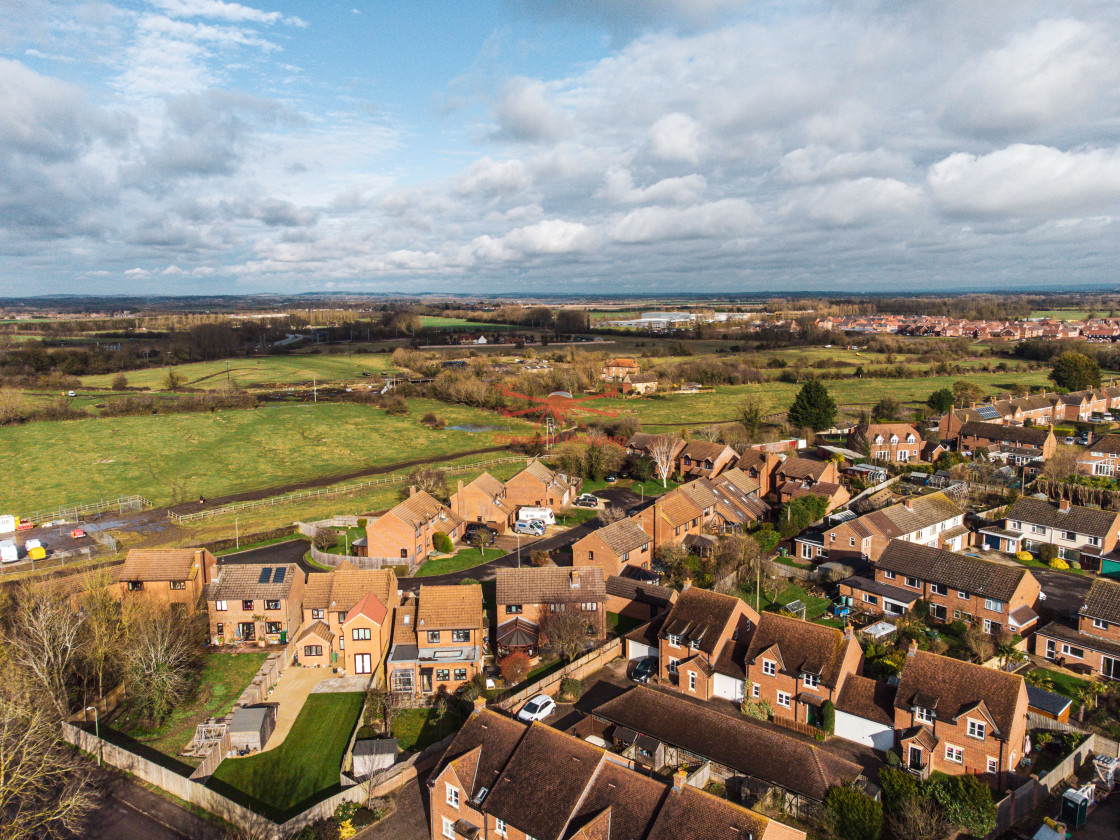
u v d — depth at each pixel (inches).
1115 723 2165.4
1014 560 3511.3
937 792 1685.5
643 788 1573.6
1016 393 7529.5
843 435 6087.6
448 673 2442.2
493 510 4148.6
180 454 5767.7
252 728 2107.5
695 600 2527.1
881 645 2578.7
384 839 1732.3
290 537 4013.3
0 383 7849.4
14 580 3324.3
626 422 6230.3
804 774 1812.3
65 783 1900.8
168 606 2834.6
